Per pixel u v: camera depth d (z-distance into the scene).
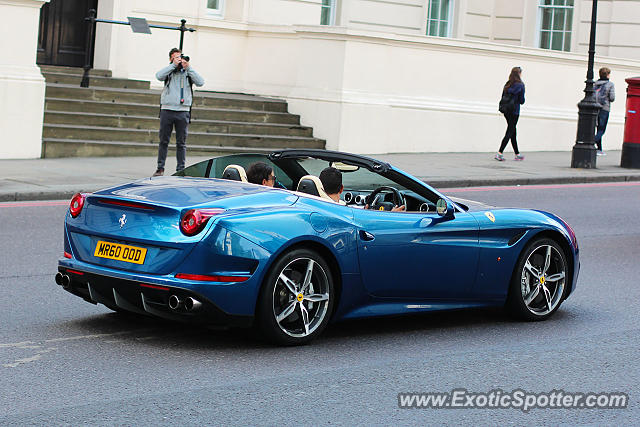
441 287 7.75
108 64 21.75
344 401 5.89
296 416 5.57
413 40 22.70
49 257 10.04
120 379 6.10
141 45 22.17
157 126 20.11
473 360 7.00
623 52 28.97
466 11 29.30
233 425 5.36
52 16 21.64
